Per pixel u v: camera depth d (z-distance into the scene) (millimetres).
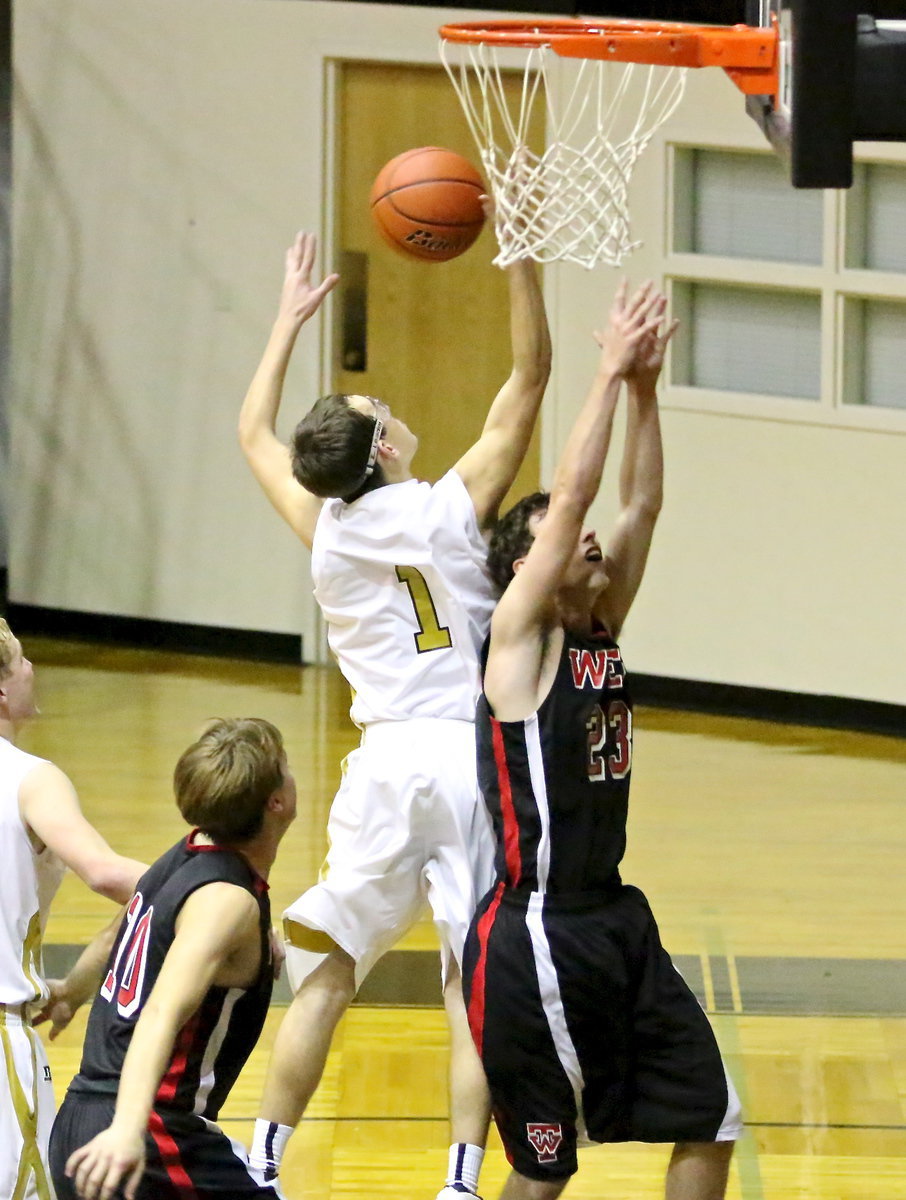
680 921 12422
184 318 20266
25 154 20734
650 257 18094
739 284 17859
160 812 14500
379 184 8586
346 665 8203
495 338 19266
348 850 7922
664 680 18812
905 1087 9703
